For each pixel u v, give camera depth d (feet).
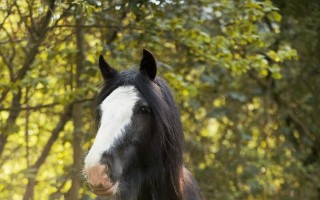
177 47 32.17
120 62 25.89
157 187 17.37
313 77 41.91
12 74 28.02
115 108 15.89
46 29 25.90
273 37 36.52
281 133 42.63
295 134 44.34
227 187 38.78
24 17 26.40
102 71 17.61
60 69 31.09
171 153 17.31
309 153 44.29
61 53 26.86
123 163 16.01
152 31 26.45
